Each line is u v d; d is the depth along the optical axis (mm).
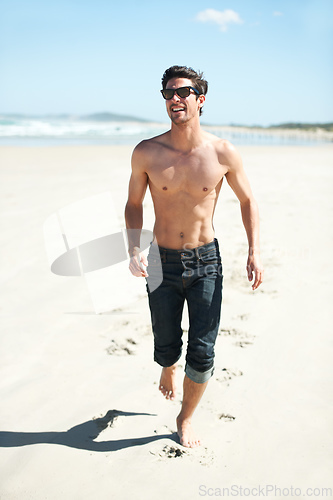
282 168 14266
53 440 2744
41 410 3039
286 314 4277
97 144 26500
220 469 2465
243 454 2572
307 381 3250
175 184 2629
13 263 5684
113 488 2354
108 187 10227
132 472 2459
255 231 2701
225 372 3389
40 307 4547
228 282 5035
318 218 7648
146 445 2674
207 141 2650
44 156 17266
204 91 2613
